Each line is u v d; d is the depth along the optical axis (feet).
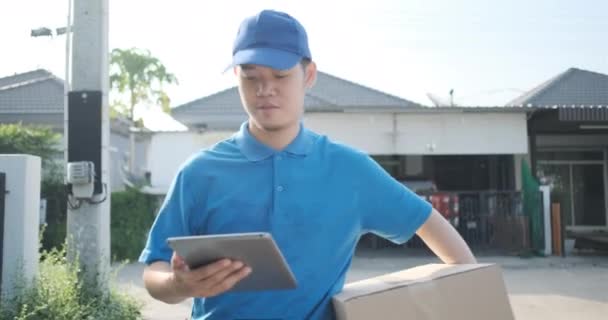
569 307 24.26
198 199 5.69
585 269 35.58
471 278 6.10
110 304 18.15
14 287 15.98
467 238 44.91
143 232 40.68
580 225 55.98
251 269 4.68
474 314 6.02
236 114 70.69
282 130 5.82
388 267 36.78
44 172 41.34
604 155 56.24
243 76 5.67
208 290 4.64
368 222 6.23
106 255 19.15
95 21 19.38
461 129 45.14
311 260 5.60
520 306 24.48
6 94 70.59
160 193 41.55
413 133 45.06
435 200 44.88
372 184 6.10
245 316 5.51
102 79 19.42
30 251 17.01
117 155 68.39
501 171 54.34
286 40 5.59
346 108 44.01
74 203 18.97
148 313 21.62
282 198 5.61
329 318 5.67
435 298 5.84
